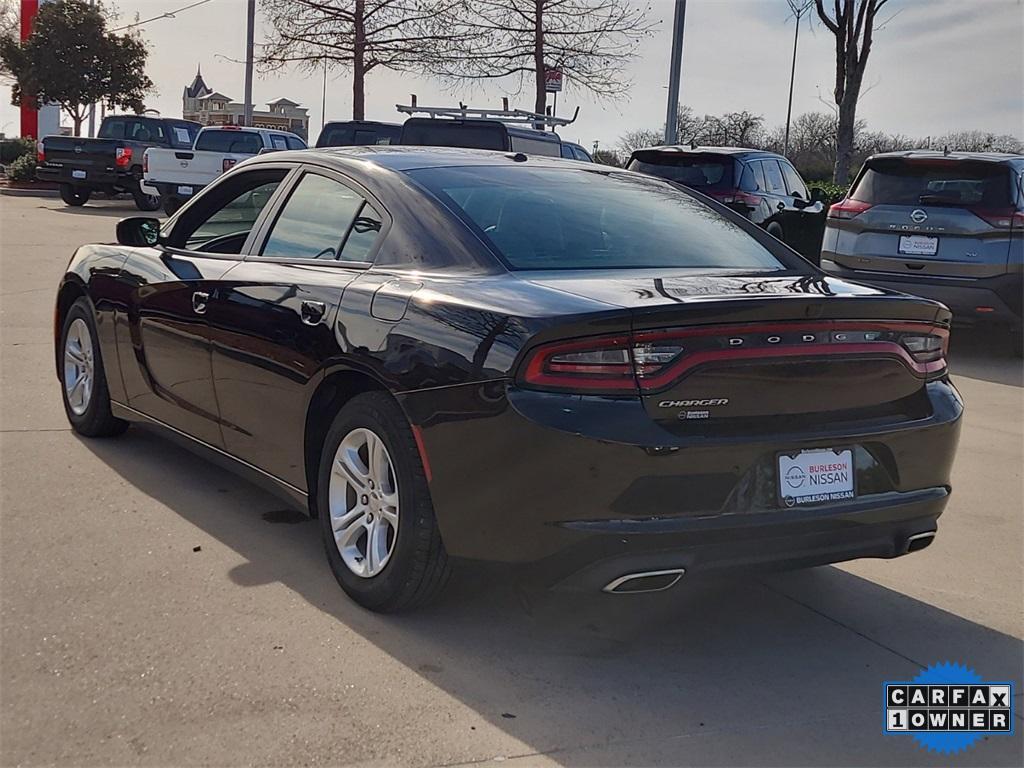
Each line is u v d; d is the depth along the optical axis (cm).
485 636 366
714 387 326
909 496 362
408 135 1584
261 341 422
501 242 381
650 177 491
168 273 489
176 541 436
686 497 321
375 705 317
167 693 316
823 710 330
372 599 373
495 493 328
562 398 316
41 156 2317
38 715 301
